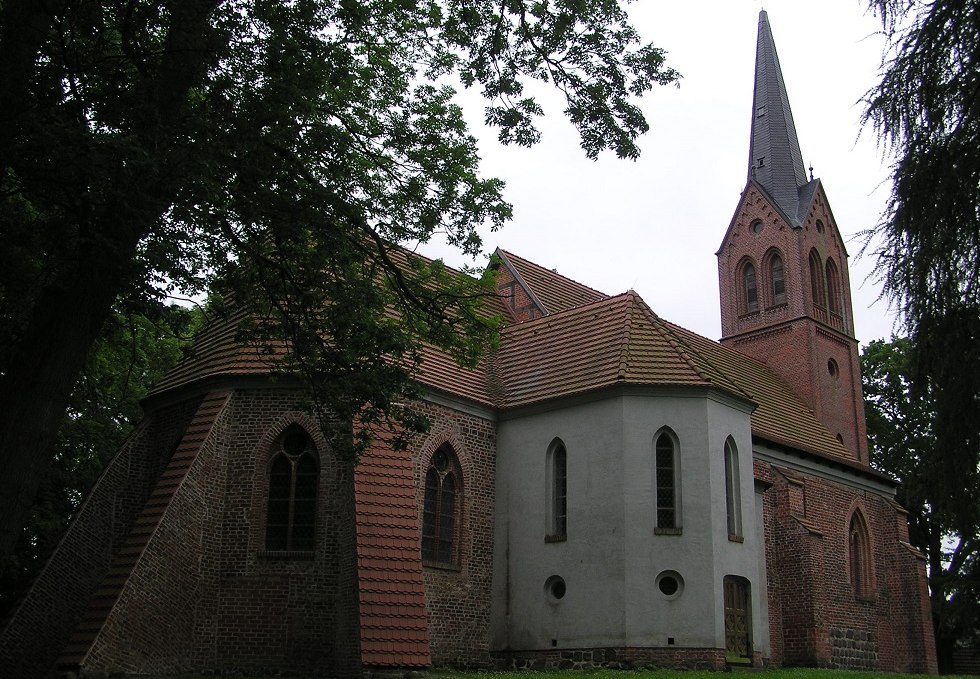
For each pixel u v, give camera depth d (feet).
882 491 123.65
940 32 38.22
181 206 44.14
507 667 78.33
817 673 73.15
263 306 57.21
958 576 79.30
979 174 37.91
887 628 116.57
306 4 46.93
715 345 130.52
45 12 42.70
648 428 77.41
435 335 58.59
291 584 70.59
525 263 110.93
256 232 51.37
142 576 64.80
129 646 62.85
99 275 43.39
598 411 79.25
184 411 78.89
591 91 51.34
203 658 68.39
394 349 53.47
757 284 145.48
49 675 69.51
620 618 72.74
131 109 43.06
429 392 80.18
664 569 73.77
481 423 84.89
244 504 72.38
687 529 74.95
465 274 58.75
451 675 66.08
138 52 45.85
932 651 116.16
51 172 43.47
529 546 80.33
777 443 105.09
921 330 39.14
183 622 67.56
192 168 41.88
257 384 75.15
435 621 76.23
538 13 50.06
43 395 41.75
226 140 44.75
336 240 50.83
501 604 80.64
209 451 72.13
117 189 40.88
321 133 48.75
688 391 78.33
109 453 100.53
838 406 140.46
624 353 80.94
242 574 70.79
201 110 45.88
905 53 38.99
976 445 38.50
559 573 77.51
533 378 86.53
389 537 68.90
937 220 38.40
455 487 81.61
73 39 46.65
